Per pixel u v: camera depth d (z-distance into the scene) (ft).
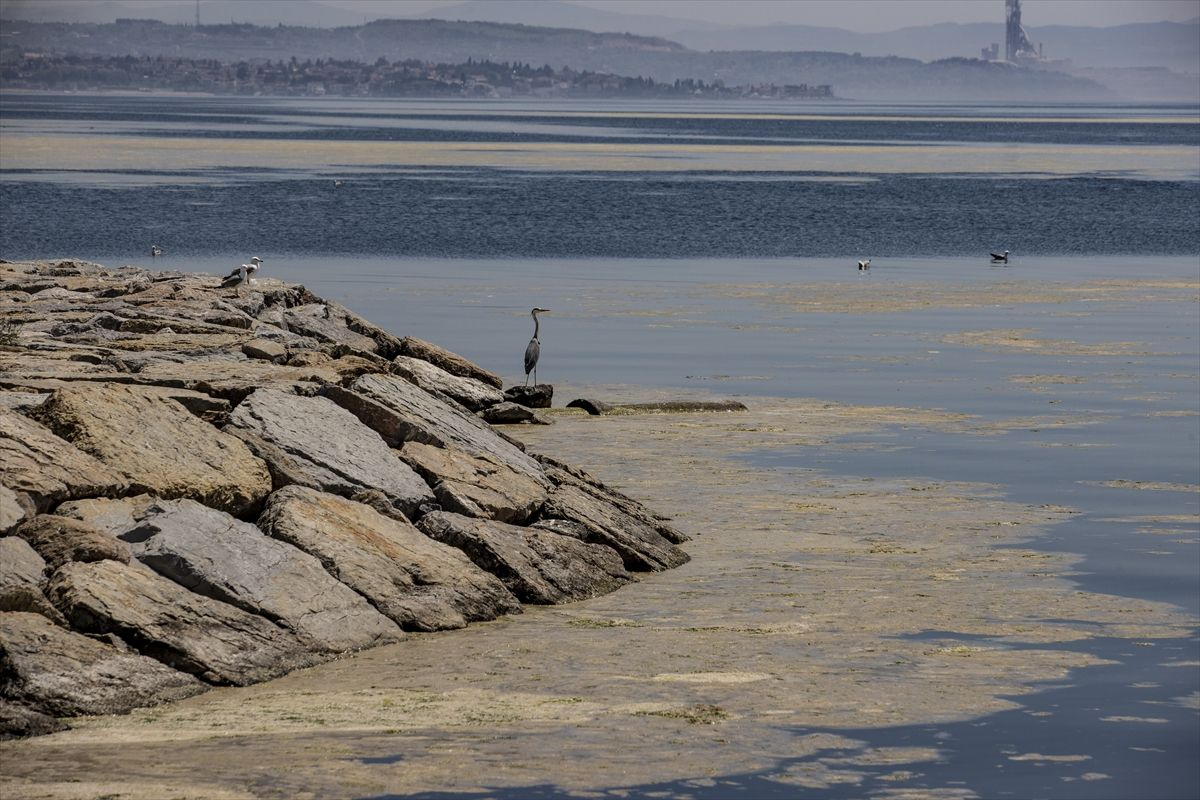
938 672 96.32
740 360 233.35
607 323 272.31
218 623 94.27
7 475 101.19
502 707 88.63
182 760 78.33
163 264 358.64
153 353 158.71
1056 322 279.69
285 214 492.54
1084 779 79.41
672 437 176.14
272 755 79.51
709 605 112.27
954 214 542.57
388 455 125.39
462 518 117.60
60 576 92.12
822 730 85.87
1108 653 100.53
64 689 84.64
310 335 203.82
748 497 147.33
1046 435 178.40
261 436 120.47
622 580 119.03
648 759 80.79
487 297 306.96
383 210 514.27
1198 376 220.43
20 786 74.02
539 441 173.58
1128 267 387.55
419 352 197.36
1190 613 109.81
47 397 117.19
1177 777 79.61
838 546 129.59
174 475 108.68
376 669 95.61
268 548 102.68
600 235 448.65
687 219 504.02
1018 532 134.21
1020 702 90.89
